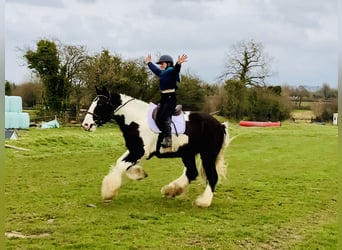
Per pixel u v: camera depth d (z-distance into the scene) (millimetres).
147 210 9719
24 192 11602
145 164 18359
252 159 20656
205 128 10266
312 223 9031
